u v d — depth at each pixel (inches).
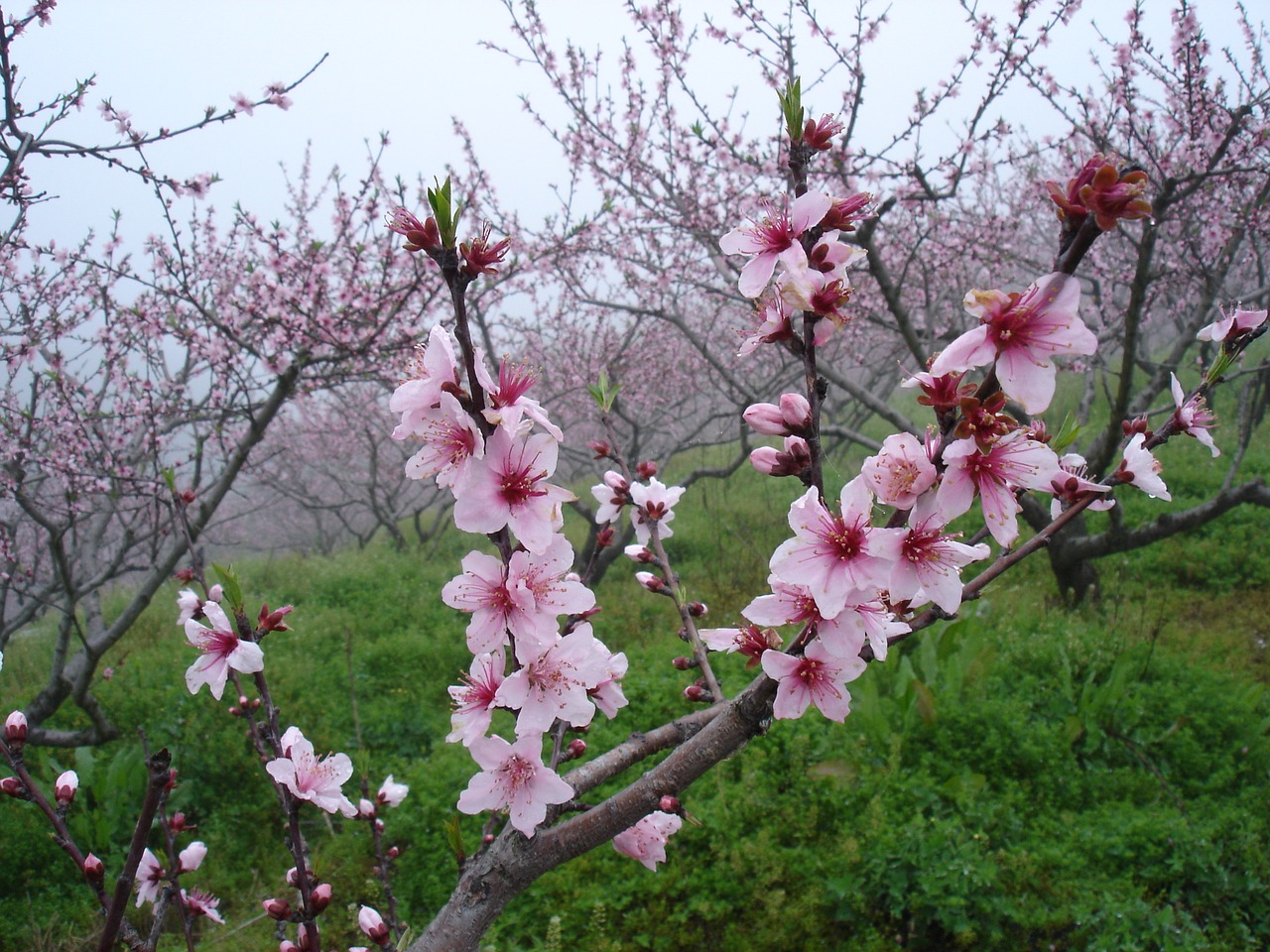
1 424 231.3
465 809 56.9
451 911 57.3
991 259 325.1
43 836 184.5
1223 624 259.1
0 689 269.4
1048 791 173.5
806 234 54.4
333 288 251.1
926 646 212.4
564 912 152.0
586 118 295.4
